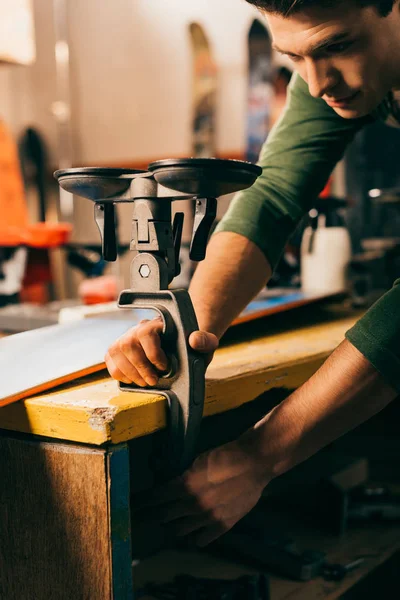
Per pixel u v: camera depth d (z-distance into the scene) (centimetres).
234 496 77
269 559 112
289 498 142
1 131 281
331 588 107
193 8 485
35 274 254
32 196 554
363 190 265
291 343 109
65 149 558
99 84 541
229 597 96
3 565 78
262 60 388
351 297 164
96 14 530
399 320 74
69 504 71
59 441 71
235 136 480
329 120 105
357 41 71
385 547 123
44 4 546
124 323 108
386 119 103
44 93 561
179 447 73
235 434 124
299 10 68
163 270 69
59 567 73
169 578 109
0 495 77
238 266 97
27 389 70
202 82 462
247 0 72
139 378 72
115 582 69
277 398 115
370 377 75
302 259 166
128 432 67
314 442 77
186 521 78
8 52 202
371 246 198
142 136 526
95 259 235
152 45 509
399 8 71
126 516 70
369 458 179
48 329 102
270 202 102
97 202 73
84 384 78
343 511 129
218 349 104
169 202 70
